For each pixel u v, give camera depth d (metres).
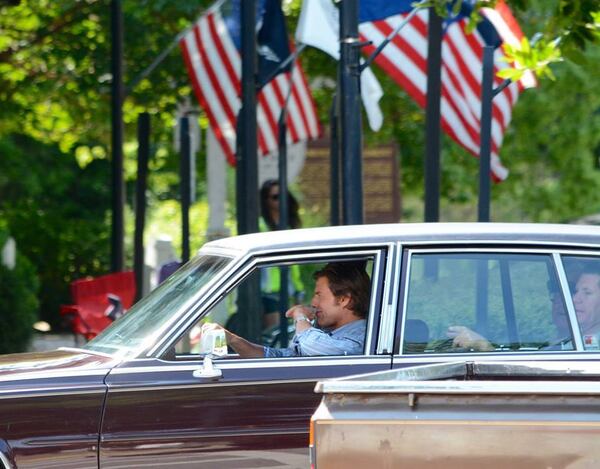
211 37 55.47
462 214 107.88
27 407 23.16
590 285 24.58
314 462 17.91
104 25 68.50
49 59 70.69
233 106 55.59
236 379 23.77
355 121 36.81
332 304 25.22
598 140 91.81
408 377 20.89
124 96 56.66
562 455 17.28
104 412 23.38
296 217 57.09
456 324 24.41
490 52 39.38
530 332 24.41
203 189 108.50
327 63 71.12
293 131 58.75
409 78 48.66
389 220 70.31
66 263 95.81
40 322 94.56
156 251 61.94
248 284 27.17
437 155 42.62
